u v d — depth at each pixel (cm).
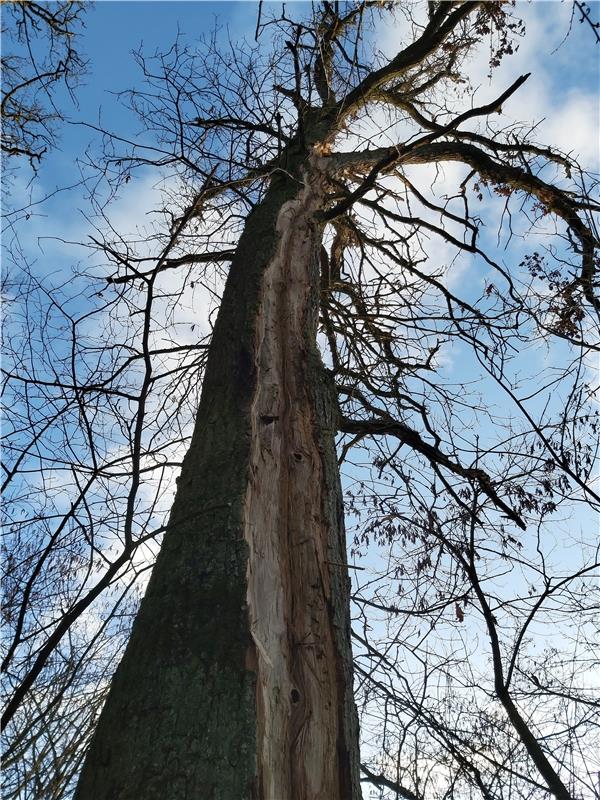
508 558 364
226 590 232
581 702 347
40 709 342
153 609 234
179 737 194
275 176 472
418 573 416
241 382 313
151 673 211
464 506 404
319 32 523
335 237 641
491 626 318
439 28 554
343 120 514
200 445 294
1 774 323
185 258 505
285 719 225
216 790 183
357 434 480
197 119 500
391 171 575
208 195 500
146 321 265
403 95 605
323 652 252
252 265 377
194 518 259
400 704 342
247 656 214
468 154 564
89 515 237
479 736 366
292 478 298
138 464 235
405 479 453
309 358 352
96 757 198
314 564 275
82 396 304
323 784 221
